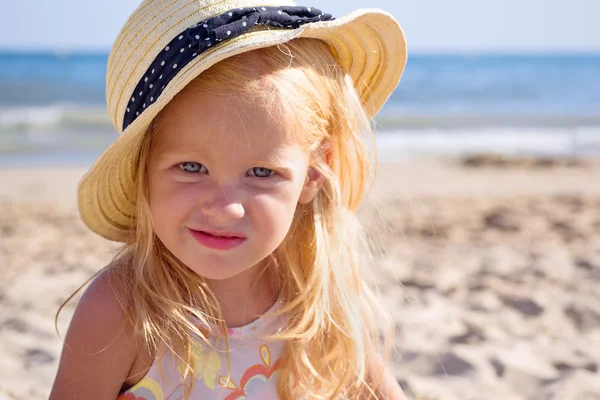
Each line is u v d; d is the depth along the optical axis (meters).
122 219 1.79
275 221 1.56
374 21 1.79
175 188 1.54
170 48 1.51
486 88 32.69
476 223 6.76
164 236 1.59
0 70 34.81
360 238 2.07
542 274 4.73
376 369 2.02
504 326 3.63
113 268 1.70
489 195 9.08
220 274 1.56
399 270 4.74
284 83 1.56
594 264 5.06
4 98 23.56
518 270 4.85
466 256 5.32
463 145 16.44
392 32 1.87
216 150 1.51
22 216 6.93
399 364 3.09
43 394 2.67
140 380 1.68
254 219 1.54
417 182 10.46
